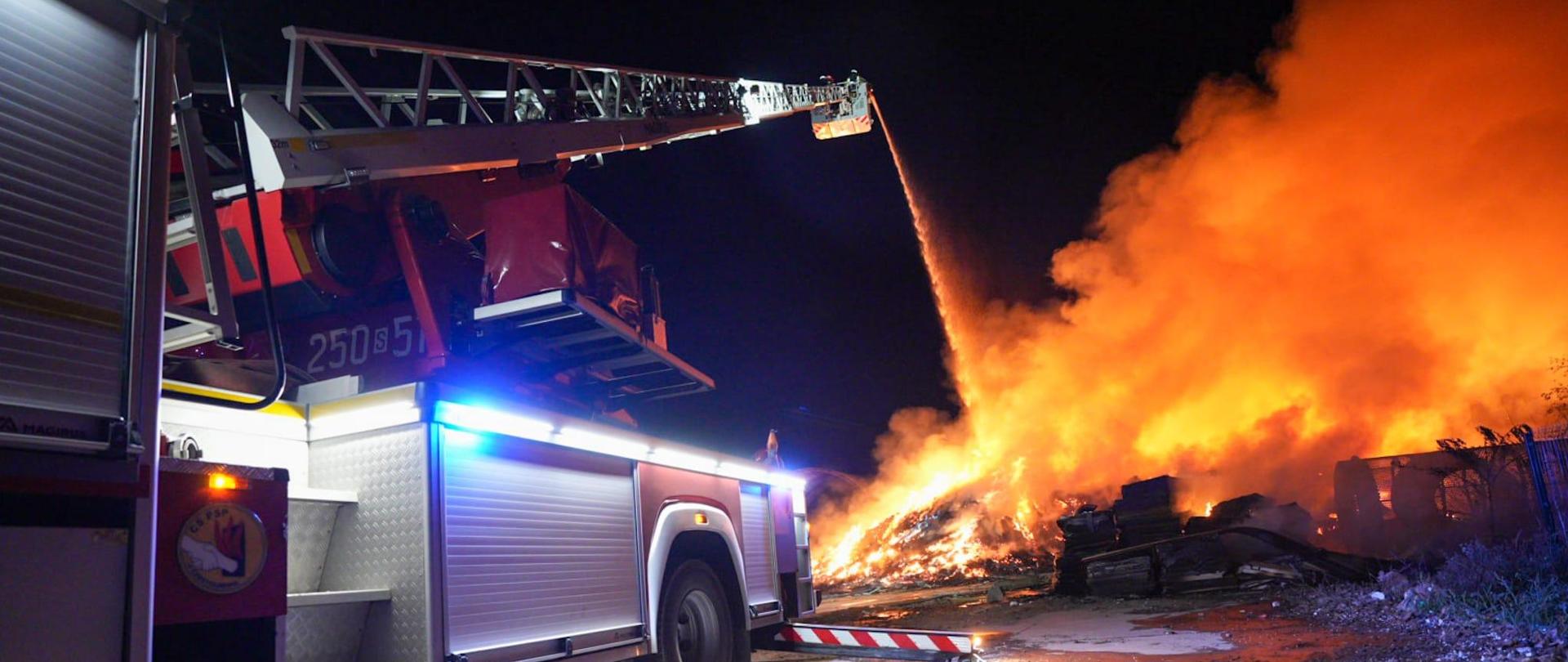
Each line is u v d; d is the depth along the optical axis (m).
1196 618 10.32
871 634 7.29
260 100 4.84
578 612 4.89
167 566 2.85
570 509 5.00
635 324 6.96
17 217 2.43
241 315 5.97
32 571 2.35
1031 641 9.41
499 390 6.46
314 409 4.30
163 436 3.42
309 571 4.04
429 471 4.04
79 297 2.54
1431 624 7.95
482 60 6.69
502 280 6.22
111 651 2.49
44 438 2.38
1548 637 6.57
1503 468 12.54
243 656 3.07
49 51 2.58
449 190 6.60
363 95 5.56
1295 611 10.10
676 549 6.12
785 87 12.03
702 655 6.18
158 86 2.86
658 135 8.88
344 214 5.77
